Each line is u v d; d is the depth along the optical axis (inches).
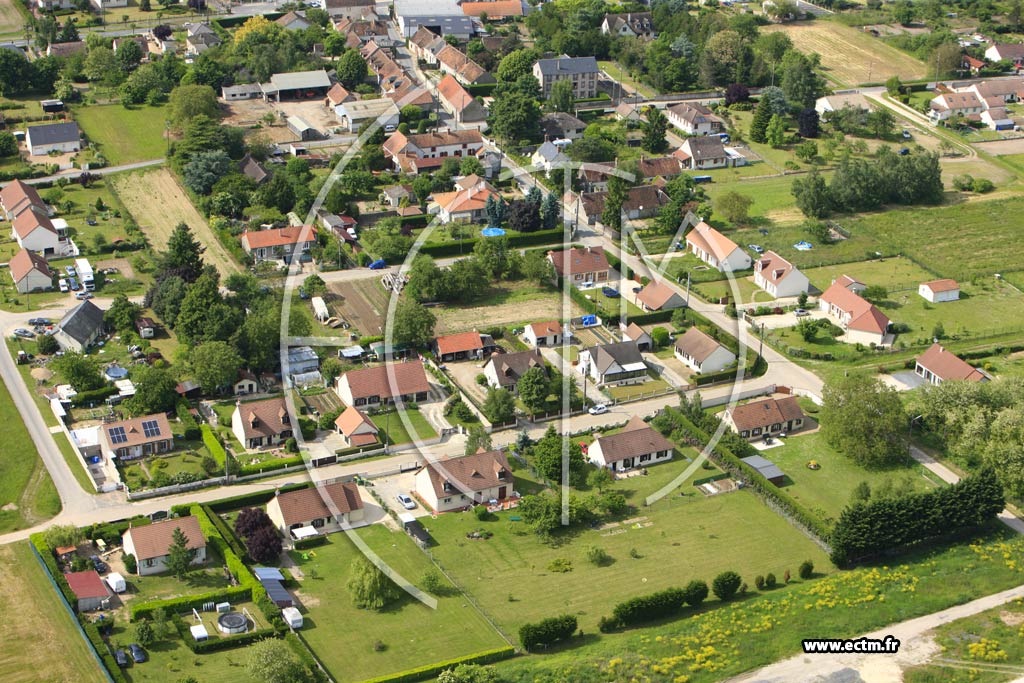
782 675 5684.1
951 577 6412.4
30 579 6343.5
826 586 6328.7
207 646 5782.5
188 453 7554.1
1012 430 7308.1
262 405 7775.6
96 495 7116.1
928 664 5762.8
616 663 5728.3
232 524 6840.6
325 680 5595.5
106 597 6107.3
